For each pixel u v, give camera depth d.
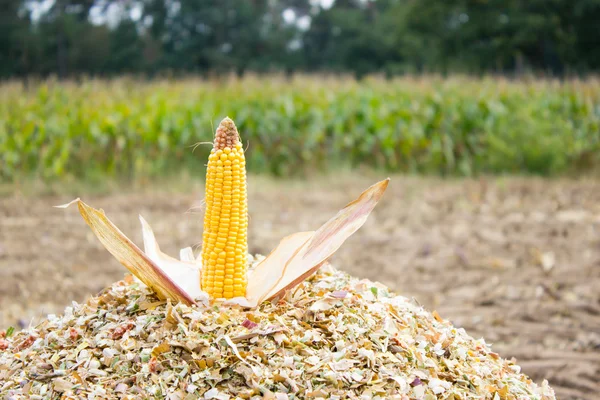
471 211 9.16
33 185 10.59
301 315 2.58
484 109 13.29
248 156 12.91
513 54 31.23
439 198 10.12
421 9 34.16
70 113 11.67
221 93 13.34
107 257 6.92
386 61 44.88
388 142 12.66
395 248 7.31
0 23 38.31
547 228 8.07
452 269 6.52
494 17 31.14
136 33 42.53
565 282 6.01
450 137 13.09
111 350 2.43
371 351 2.40
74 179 11.35
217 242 2.70
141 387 2.27
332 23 48.62
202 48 42.94
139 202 9.67
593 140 12.94
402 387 2.30
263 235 7.60
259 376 2.26
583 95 13.44
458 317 5.20
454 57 33.88
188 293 2.74
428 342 2.63
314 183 11.58
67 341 2.55
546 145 12.29
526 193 10.39
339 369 2.32
